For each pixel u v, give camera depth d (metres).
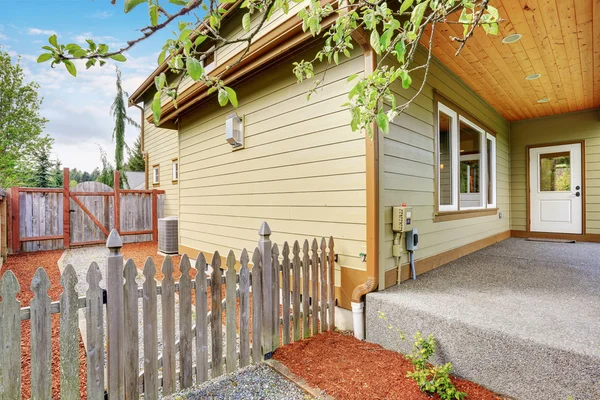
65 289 1.69
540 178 6.56
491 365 1.98
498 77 4.41
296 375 2.22
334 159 3.19
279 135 3.88
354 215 2.99
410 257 3.26
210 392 2.09
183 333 2.11
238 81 4.42
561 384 1.74
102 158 17.39
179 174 6.52
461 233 4.57
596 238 5.91
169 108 5.67
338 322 3.14
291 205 3.71
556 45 3.50
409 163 3.35
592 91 4.96
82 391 2.17
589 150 5.98
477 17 1.31
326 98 3.28
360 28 2.65
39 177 16.64
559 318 2.14
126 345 1.86
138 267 5.88
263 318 2.52
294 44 3.22
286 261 2.68
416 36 1.48
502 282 3.11
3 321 1.54
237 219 4.68
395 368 2.25
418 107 3.52
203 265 2.21
